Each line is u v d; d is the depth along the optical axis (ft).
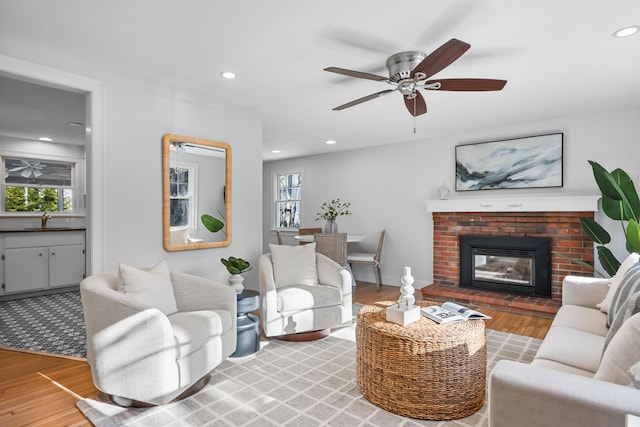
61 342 10.28
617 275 8.36
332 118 14.14
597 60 8.86
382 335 6.98
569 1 6.40
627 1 6.39
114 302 6.84
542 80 10.18
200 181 11.30
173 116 10.70
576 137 13.84
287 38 7.79
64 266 16.57
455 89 7.98
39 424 6.39
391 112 13.33
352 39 7.80
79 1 6.43
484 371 7.11
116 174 9.53
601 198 12.85
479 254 15.83
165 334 6.71
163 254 10.50
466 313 7.77
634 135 12.76
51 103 12.59
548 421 3.82
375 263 18.17
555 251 14.01
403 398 6.73
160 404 6.70
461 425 6.45
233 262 10.30
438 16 6.89
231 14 6.85
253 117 12.96
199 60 8.91
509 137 15.31
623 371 4.10
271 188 25.50
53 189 19.29
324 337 10.98
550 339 6.66
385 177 19.34
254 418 6.62
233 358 9.37
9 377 8.18
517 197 14.87
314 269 11.89
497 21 7.06
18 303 14.70
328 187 21.94
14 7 6.62
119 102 9.60
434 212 17.08
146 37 7.77
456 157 16.71
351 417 6.68
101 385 6.81
